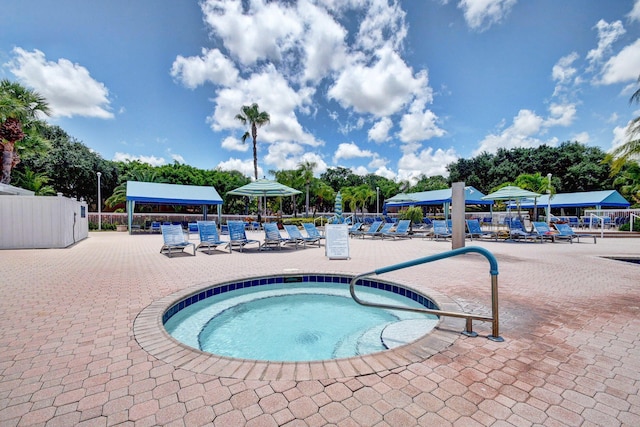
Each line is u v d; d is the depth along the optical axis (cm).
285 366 240
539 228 1323
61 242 1058
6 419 177
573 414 183
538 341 290
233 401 196
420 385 215
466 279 568
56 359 253
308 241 1110
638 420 178
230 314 476
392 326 401
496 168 3859
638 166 1798
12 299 430
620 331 315
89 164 2508
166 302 418
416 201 2292
